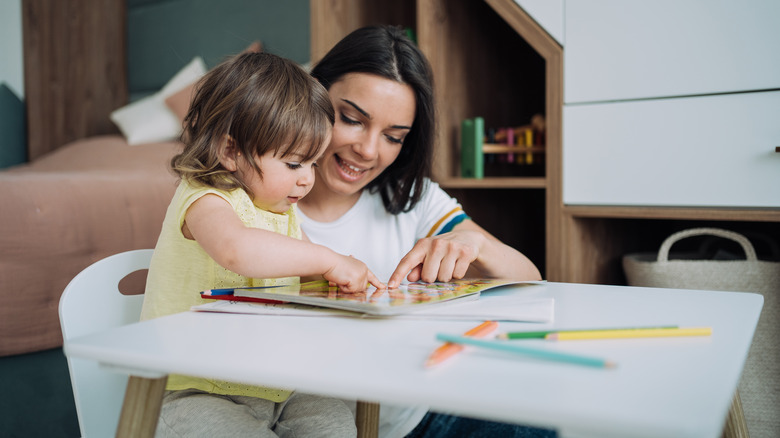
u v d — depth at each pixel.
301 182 0.85
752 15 1.18
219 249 0.69
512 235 1.87
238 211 0.79
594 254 1.49
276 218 0.89
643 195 1.31
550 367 0.43
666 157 1.28
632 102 1.31
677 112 1.27
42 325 1.31
